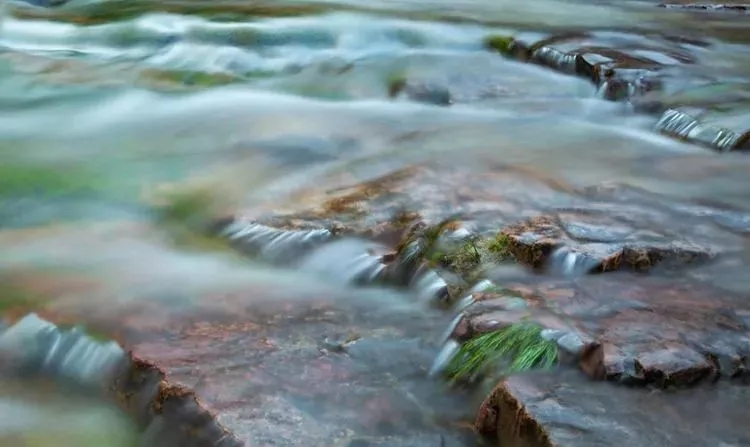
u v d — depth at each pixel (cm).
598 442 496
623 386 521
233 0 1480
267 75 1088
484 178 717
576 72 1055
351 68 1116
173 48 1154
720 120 835
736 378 527
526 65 1139
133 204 716
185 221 692
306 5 1453
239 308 596
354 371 550
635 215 657
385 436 519
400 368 553
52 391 559
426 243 626
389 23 1294
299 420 523
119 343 567
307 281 623
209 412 523
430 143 821
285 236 644
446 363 552
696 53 1147
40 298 606
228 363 552
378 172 752
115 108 923
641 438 498
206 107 935
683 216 662
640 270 603
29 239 671
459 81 1055
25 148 803
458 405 536
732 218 662
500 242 621
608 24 1430
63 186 739
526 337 544
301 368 550
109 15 1306
